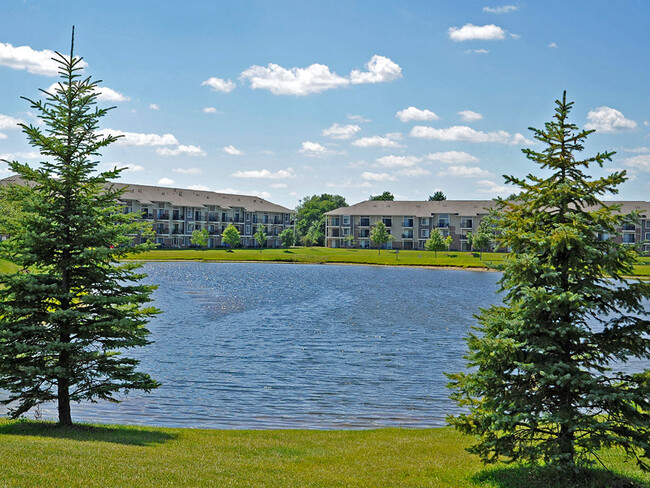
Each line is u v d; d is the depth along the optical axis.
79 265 14.82
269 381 23.47
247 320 40.19
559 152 11.66
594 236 11.25
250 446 14.02
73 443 12.69
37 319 14.56
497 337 11.21
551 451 10.82
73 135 14.82
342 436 15.71
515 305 11.57
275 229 157.12
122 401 20.09
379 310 46.69
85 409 19.02
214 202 142.00
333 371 25.38
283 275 82.12
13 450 11.40
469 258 115.69
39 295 14.12
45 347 13.92
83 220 14.28
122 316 15.09
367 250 135.50
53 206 14.59
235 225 146.00
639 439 10.62
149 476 10.55
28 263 14.30
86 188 14.91
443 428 16.91
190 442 14.16
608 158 11.40
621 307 11.17
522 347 11.16
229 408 19.67
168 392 21.45
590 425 10.53
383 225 133.50
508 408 11.15
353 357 28.41
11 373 14.18
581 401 10.88
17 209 18.02
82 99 14.77
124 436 14.27
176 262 104.31
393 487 10.99
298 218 196.50
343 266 105.12
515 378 11.41
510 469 12.07
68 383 14.87
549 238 10.84
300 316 42.72
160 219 128.38
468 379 11.59
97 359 14.89
